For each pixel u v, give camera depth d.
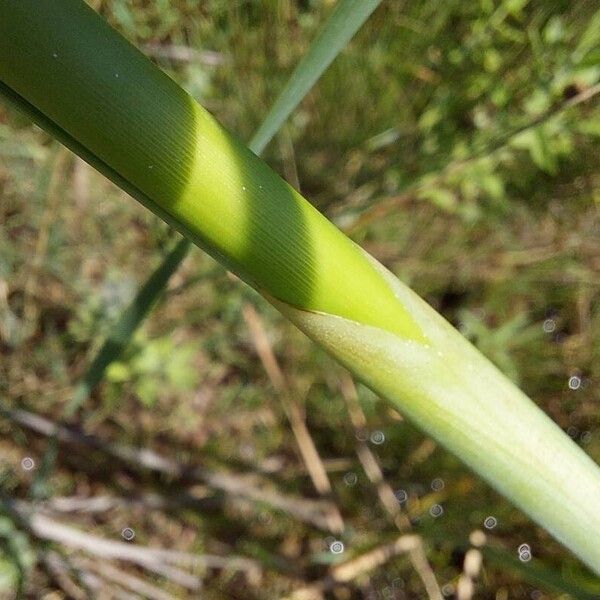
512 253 0.43
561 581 0.27
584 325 0.44
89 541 0.40
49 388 0.41
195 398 0.44
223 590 0.42
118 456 0.43
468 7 0.37
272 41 0.37
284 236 0.11
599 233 0.42
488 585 0.41
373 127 0.41
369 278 0.12
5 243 0.39
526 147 0.36
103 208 0.40
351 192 0.42
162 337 0.40
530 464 0.13
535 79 0.35
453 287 0.45
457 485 0.42
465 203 0.41
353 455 0.43
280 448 0.44
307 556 0.43
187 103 0.10
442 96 0.39
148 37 0.35
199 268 0.41
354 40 0.39
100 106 0.09
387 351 0.12
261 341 0.42
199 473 0.43
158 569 0.41
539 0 0.35
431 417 0.13
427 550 0.41
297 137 0.42
